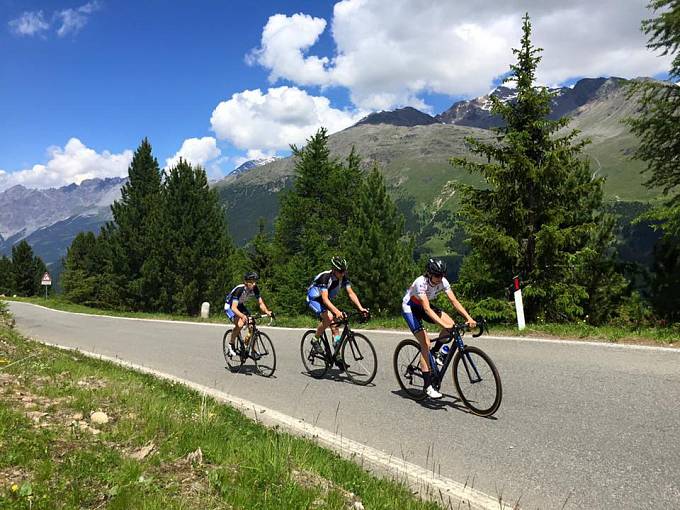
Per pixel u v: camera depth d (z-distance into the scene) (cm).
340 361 843
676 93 1412
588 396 630
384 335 1248
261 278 3912
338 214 3669
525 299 1568
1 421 480
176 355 1267
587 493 407
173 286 3966
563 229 1491
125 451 457
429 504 392
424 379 667
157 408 604
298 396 774
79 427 506
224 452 459
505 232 1593
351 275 2544
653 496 391
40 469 383
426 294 653
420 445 541
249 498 361
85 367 936
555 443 506
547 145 1560
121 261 4291
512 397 658
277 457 451
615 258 1681
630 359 780
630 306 1546
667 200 1470
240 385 880
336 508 363
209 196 4075
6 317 2125
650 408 569
